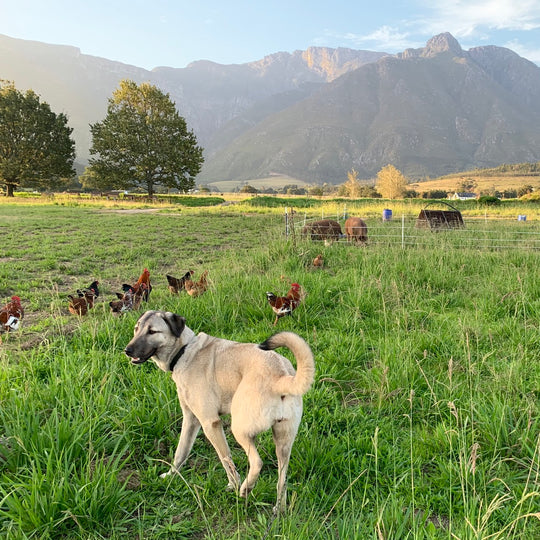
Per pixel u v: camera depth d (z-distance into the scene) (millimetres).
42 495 3258
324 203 46219
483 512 3299
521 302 8008
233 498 3641
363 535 2990
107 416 4504
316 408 4801
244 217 31016
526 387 5102
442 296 8859
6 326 7109
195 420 3992
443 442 4172
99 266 13883
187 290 9227
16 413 4145
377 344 6645
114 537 3168
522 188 132000
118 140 52469
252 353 3668
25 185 63625
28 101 58750
